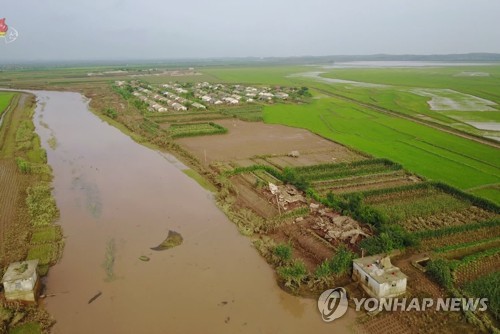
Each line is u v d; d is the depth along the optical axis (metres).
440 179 48.91
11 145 66.25
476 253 32.03
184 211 41.66
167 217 40.19
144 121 84.38
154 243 35.03
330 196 41.62
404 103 106.81
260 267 31.41
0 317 24.77
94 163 58.12
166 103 106.56
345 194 43.38
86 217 40.00
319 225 36.62
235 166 54.44
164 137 69.31
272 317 25.69
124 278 29.78
